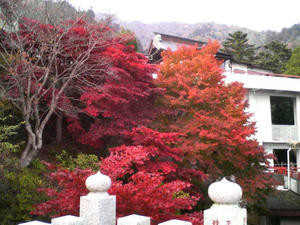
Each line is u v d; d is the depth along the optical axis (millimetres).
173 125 10602
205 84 11469
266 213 14461
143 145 8898
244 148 11289
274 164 21641
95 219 3779
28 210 6273
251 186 11953
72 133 12430
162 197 4863
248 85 19109
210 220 3178
